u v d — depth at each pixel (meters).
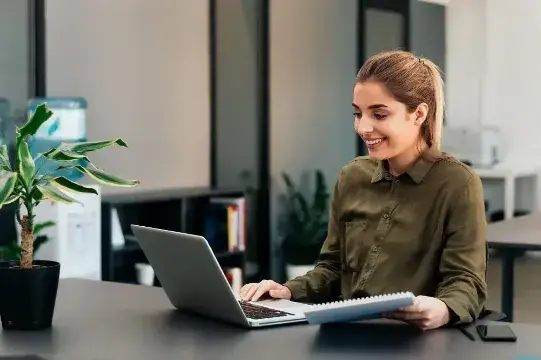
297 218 6.14
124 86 5.06
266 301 2.19
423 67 2.10
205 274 1.86
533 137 7.71
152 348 1.71
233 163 5.80
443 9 7.56
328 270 2.37
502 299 3.99
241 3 5.81
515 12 7.76
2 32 4.39
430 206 2.11
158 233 1.98
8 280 1.88
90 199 4.21
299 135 6.14
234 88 5.80
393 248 2.14
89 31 4.83
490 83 7.92
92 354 1.67
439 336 1.78
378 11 6.45
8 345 1.76
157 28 5.29
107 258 4.50
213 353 1.66
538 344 1.71
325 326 1.89
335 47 6.30
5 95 4.41
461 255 2.03
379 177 2.22
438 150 2.15
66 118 4.39
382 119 2.03
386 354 1.63
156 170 5.29
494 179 7.56
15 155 1.90
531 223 4.40
